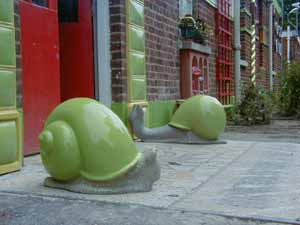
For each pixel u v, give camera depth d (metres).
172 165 5.00
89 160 3.67
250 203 3.41
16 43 4.78
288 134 8.55
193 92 9.55
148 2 7.75
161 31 8.34
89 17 6.77
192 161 5.25
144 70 7.46
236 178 4.30
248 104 11.10
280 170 4.69
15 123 4.65
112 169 3.66
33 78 5.43
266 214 3.14
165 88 8.53
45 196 3.64
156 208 3.29
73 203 3.45
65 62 6.87
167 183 4.07
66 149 3.67
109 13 6.80
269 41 19.69
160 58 8.29
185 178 4.29
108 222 3.04
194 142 6.66
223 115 6.72
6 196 3.66
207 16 11.30
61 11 6.85
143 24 7.47
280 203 3.41
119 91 6.81
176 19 9.14
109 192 3.66
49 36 5.68
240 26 14.69
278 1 24.59
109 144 3.66
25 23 5.29
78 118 3.73
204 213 3.18
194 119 6.63
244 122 11.02
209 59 11.16
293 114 13.23
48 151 3.75
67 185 3.80
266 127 10.09
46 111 5.63
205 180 4.21
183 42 9.27
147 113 7.55
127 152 3.71
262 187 3.92
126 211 3.24
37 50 5.48
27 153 5.38
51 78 5.71
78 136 3.71
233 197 3.59
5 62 4.54
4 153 4.46
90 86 6.81
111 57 6.82
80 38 6.82
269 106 11.22
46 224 3.04
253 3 16.12
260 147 6.43
